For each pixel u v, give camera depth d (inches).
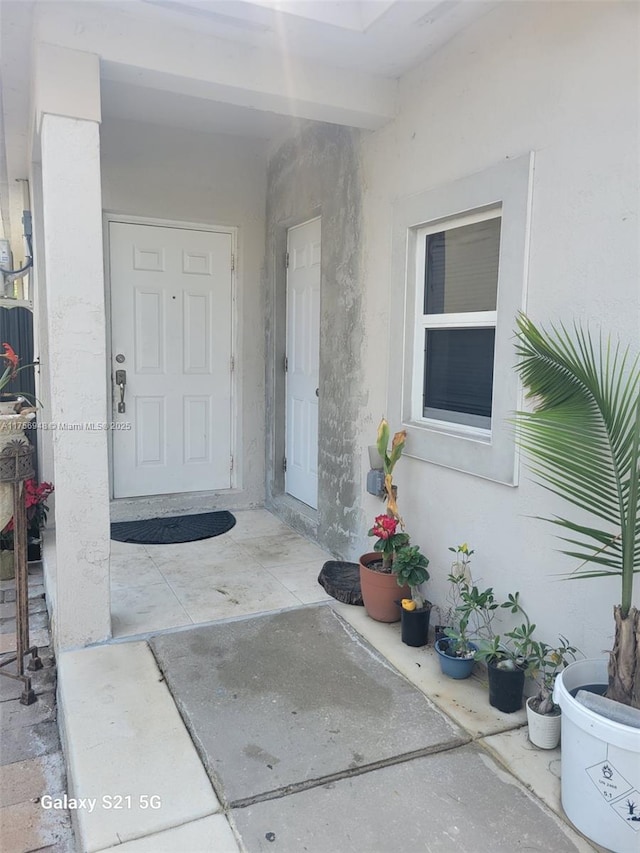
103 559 105.9
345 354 143.3
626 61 75.4
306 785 72.9
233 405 195.9
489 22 95.9
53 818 79.5
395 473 125.1
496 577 99.6
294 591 130.3
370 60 111.8
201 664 99.5
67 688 92.4
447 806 70.2
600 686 75.8
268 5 94.0
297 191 164.6
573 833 66.7
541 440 77.1
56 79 95.7
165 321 183.8
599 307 80.1
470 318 108.5
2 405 109.8
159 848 63.7
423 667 100.1
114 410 179.9
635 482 68.7
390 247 124.6
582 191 81.7
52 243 98.1
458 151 104.0
